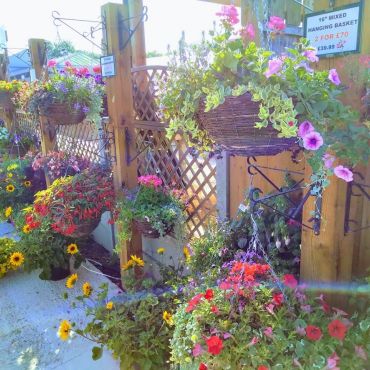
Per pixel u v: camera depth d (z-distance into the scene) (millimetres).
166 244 2684
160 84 1370
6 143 5137
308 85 1031
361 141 1068
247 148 1132
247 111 1048
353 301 1391
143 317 1798
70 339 2211
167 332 1747
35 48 3525
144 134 2852
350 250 1399
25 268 2820
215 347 1202
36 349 2137
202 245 1969
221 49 1101
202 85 1152
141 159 2943
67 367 1983
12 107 4426
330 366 1094
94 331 1859
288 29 1671
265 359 1177
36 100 2617
